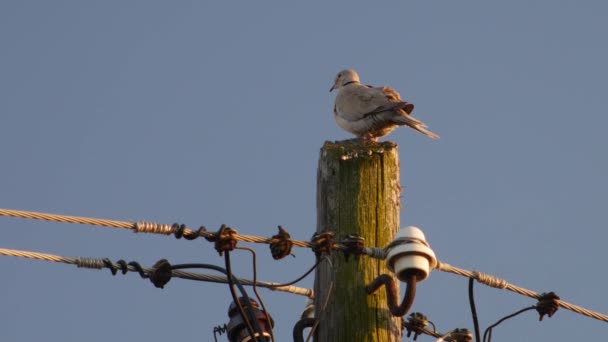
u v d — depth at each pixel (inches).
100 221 450.0
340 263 487.5
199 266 480.4
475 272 504.7
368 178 504.7
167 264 478.0
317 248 477.4
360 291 483.5
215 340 494.9
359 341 476.4
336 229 496.1
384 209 502.0
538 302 519.5
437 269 495.8
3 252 450.3
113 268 472.4
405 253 465.4
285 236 473.1
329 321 481.4
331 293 484.4
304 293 532.4
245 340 486.6
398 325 485.7
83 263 467.8
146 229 456.8
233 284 478.3
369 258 488.4
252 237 470.9
